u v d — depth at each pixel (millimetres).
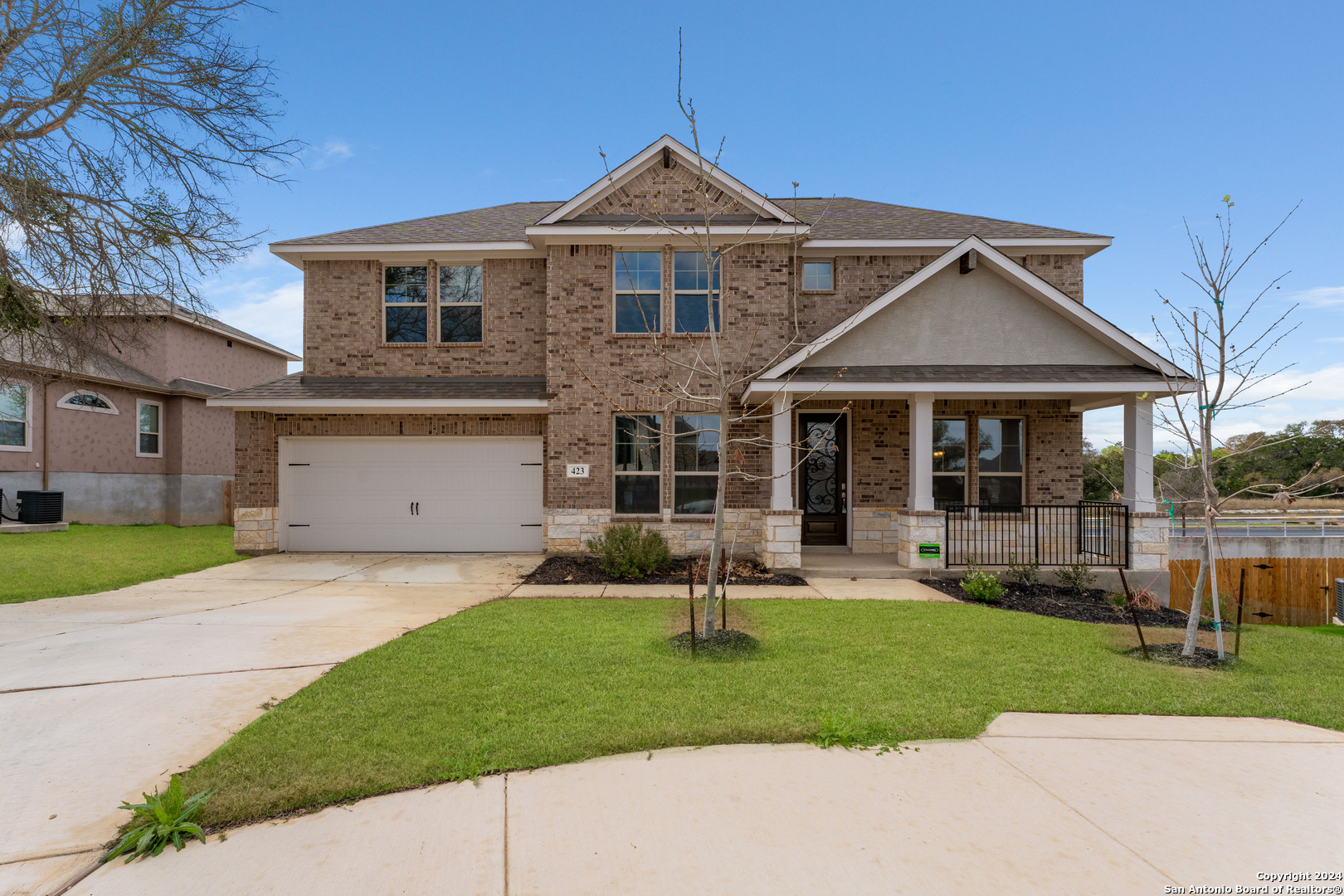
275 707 4676
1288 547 16516
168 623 7230
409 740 4082
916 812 3350
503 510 12984
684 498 12383
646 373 12164
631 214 12219
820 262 13125
